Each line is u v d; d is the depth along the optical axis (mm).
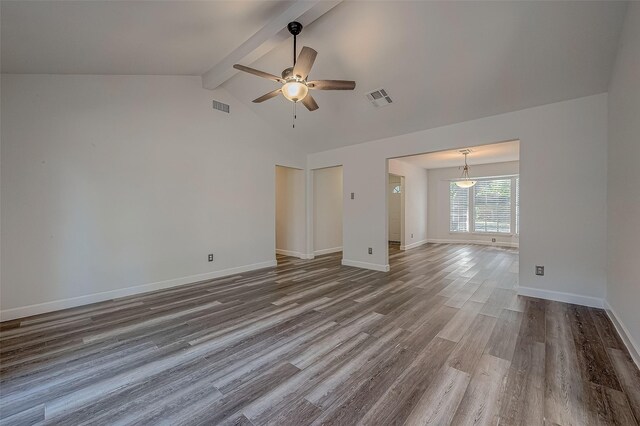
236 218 4910
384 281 4336
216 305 3322
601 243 3057
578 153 3158
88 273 3418
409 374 1930
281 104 4695
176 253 4168
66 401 1691
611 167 2836
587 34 2494
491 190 8156
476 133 3873
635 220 2160
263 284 4207
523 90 3221
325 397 1707
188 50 3254
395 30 2850
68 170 3287
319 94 4148
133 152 3766
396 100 3867
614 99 2713
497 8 2439
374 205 5090
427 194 9000
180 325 2768
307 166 6238
